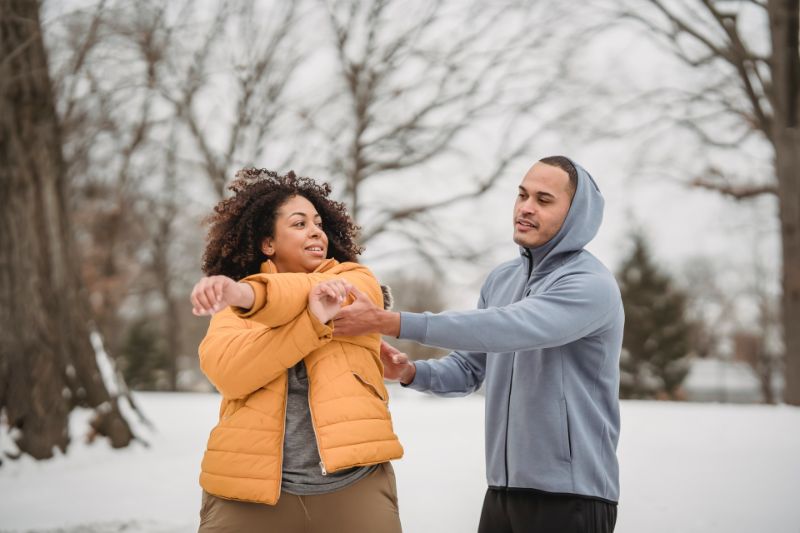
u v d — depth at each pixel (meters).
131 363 40.53
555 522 2.93
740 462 6.73
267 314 2.42
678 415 10.14
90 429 8.15
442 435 8.79
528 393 3.04
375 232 20.67
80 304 8.65
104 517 5.47
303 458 2.58
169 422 10.40
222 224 2.99
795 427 8.88
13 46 8.34
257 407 2.57
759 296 45.12
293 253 2.90
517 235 3.21
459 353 3.63
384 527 2.53
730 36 16.02
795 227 15.80
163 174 22.33
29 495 6.32
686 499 5.46
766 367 45.88
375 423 2.58
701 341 52.06
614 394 3.10
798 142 15.66
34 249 8.31
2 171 8.32
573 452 2.95
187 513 5.61
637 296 38.88
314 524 2.53
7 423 7.86
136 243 30.80
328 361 2.62
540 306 2.90
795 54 15.41
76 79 12.50
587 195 3.18
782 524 4.84
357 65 20.06
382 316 2.67
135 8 14.24
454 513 5.30
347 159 20.28
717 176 18.17
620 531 4.76
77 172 21.12
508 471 3.07
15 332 8.07
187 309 42.69
